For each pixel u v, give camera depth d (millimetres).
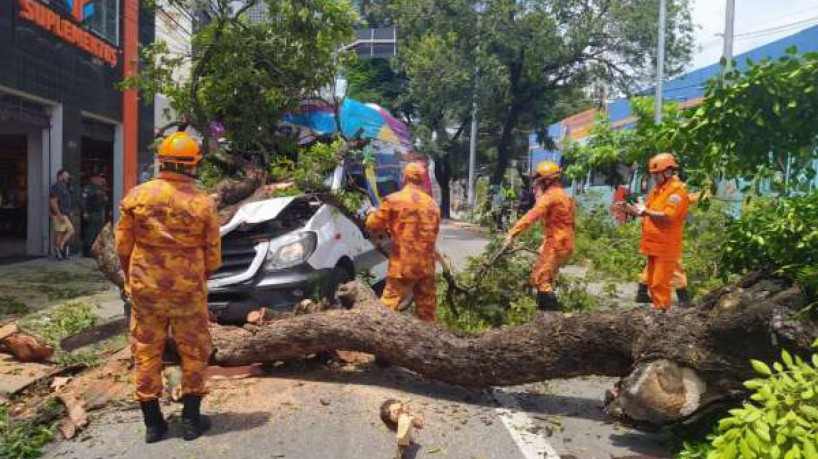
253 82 8906
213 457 4203
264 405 5062
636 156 7867
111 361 5992
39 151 14211
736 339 4070
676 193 6945
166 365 5816
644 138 7629
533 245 9320
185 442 4418
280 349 5668
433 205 6273
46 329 7480
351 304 5863
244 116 9102
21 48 12492
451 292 7465
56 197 13711
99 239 7172
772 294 4273
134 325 4426
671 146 5551
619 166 14070
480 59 24844
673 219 6973
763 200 5391
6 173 16469
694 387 4234
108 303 9352
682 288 7848
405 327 5336
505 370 5047
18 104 12984
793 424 3219
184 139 4512
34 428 4578
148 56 9703
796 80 4848
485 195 10727
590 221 14242
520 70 27000
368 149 8734
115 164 17578
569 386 5875
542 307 7652
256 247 6695
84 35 15156
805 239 4582
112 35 16875
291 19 9055
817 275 4160
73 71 14711
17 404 5184
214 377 5711
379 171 10391
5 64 11977
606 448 4461
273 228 6977
